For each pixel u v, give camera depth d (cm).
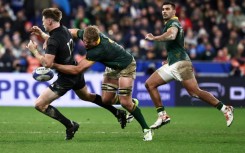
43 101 3102
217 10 7356
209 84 5953
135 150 2798
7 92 5766
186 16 7050
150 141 3148
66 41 3070
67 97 5847
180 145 2989
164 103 5928
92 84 5797
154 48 6291
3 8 6769
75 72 3058
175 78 3506
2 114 4822
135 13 6944
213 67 6228
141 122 3192
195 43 6606
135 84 5884
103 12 6831
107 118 4597
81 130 3694
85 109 5503
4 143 3008
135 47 6256
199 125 4125
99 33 3092
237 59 6369
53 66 3023
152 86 3531
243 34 7019
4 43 6238
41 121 4253
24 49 6266
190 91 3525
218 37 6750
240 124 4216
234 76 6012
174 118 4675
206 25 7012
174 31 3331
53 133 3494
